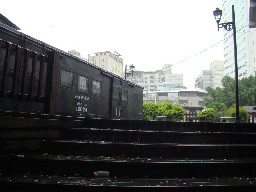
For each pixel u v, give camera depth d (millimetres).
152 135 4406
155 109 33312
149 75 103500
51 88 4977
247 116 25406
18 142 3635
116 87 13078
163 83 97000
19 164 3320
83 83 9500
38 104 6543
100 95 11172
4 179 2869
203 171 3457
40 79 4867
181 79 114625
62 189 2736
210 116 23359
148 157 3881
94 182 2889
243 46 69438
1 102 5320
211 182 3098
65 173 3285
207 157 4000
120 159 3539
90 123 5250
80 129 4512
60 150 3881
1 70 5289
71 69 8547
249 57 66000
